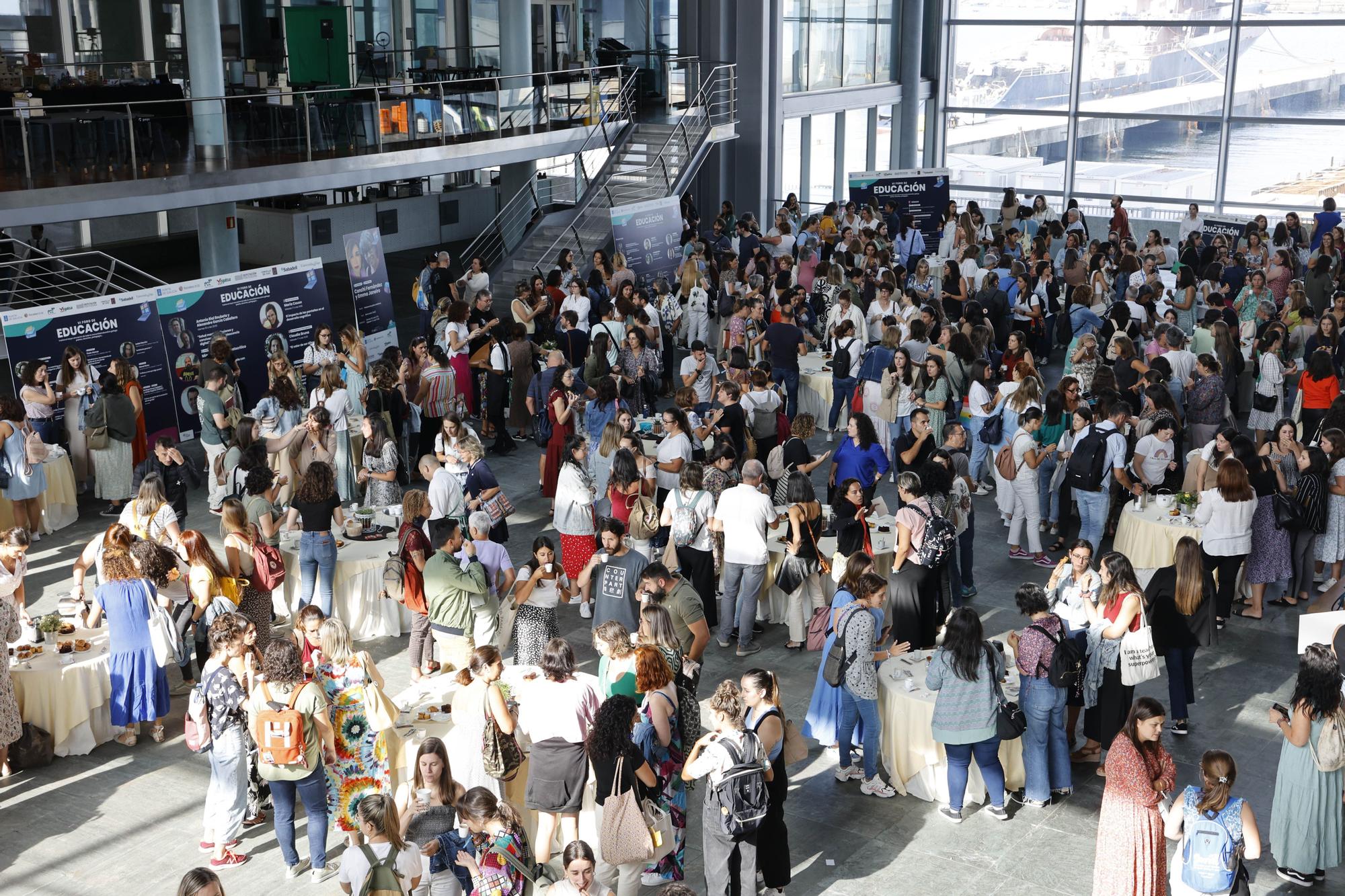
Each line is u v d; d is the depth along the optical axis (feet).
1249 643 33.27
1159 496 35.65
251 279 50.19
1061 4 94.94
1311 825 22.47
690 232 67.51
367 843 18.57
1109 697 25.70
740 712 20.63
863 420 35.19
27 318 42.86
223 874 23.13
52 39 70.74
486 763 22.24
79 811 25.43
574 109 72.59
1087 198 97.66
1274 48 87.10
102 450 41.91
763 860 21.58
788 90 90.58
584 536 33.37
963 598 35.96
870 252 62.03
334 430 41.09
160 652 27.35
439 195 95.61
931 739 25.03
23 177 46.50
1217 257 64.18
